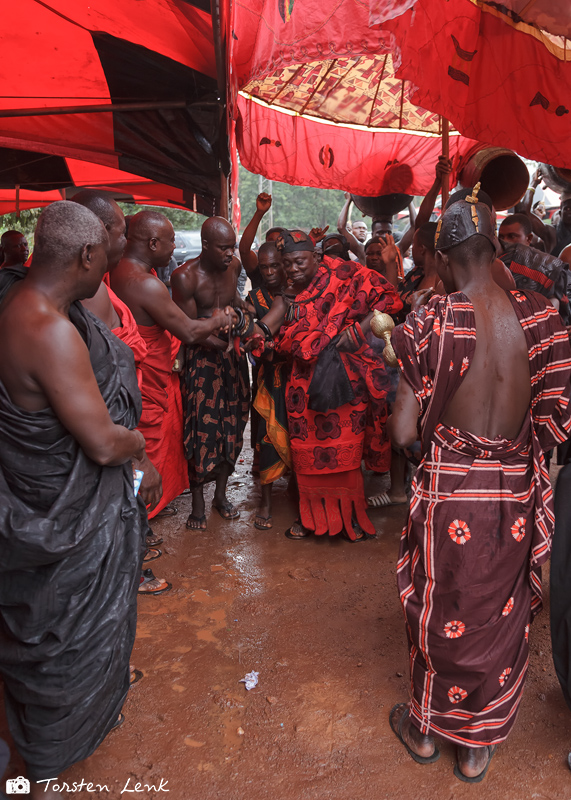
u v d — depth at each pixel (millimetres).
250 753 2178
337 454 3848
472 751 2049
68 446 1743
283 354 3895
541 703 2420
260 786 2031
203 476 4027
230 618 3072
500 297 1972
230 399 4066
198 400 3973
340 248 5148
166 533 4156
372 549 3846
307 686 2541
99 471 1861
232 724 2328
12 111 3695
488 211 1995
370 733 2268
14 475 1728
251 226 4672
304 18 3838
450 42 3066
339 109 5781
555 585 2098
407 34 2828
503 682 1994
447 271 2057
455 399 1955
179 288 3961
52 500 1751
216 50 3334
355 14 3709
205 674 2627
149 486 2457
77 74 3535
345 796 1983
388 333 2100
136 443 1938
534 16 3062
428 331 1928
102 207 2643
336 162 6074
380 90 5602
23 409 1697
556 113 3416
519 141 3443
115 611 1888
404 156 6168
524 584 2045
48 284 1710
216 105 3738
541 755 2145
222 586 3404
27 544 1673
